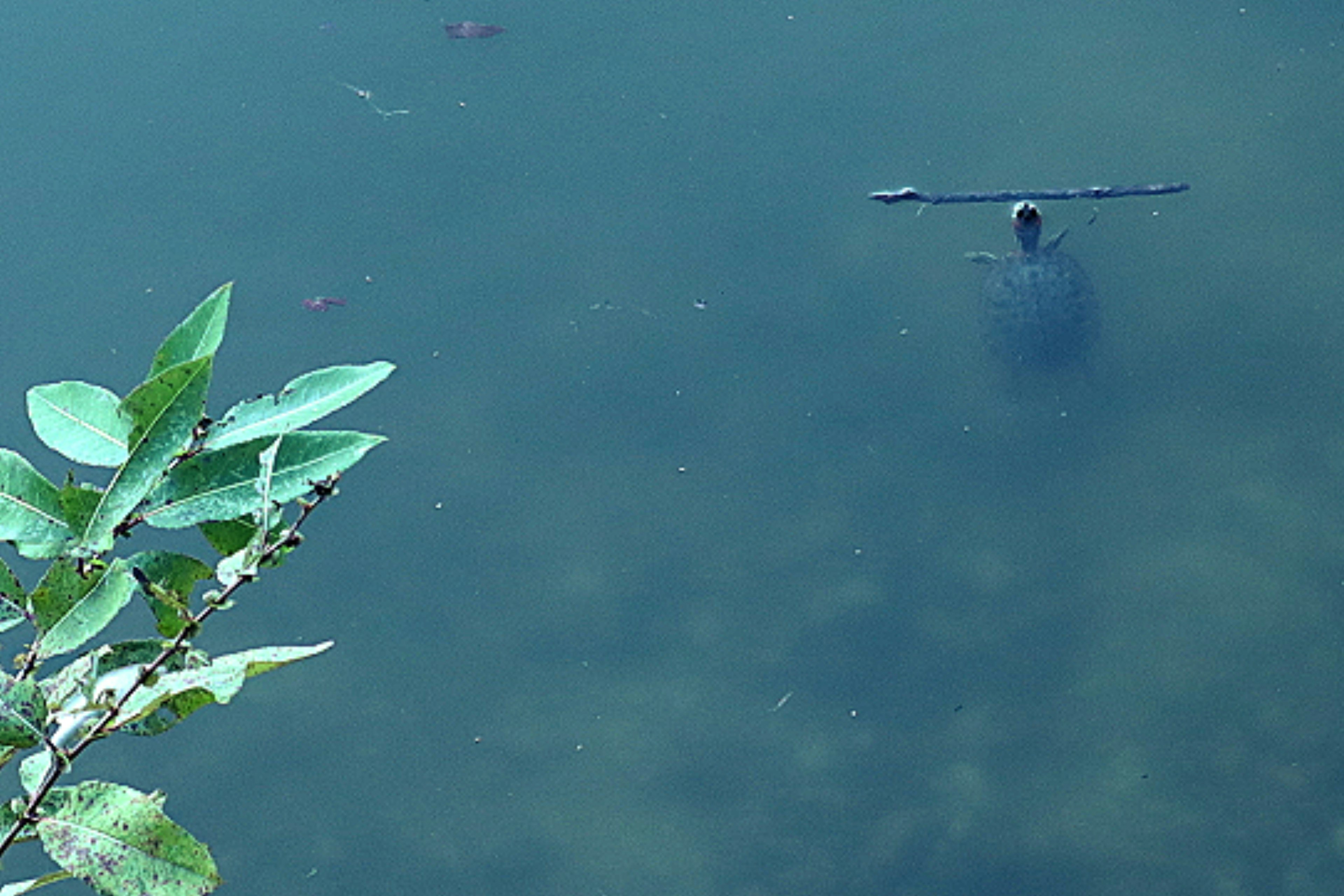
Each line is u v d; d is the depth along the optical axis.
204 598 1.92
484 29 8.82
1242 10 8.92
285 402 1.97
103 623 1.95
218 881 1.88
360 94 8.53
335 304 7.57
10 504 1.94
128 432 1.98
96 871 1.87
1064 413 7.32
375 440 1.94
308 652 1.92
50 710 1.93
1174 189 7.97
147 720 1.93
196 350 1.96
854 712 6.57
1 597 1.95
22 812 1.89
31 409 1.98
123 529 1.93
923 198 7.98
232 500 1.94
